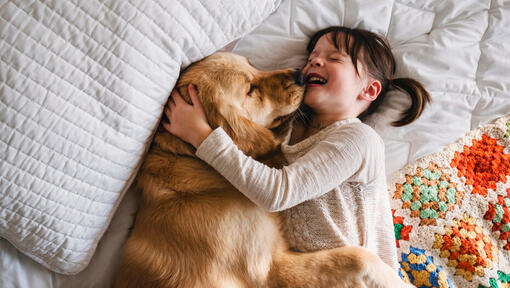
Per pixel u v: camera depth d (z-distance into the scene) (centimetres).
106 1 87
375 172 113
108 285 108
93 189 95
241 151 100
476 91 137
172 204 100
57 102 86
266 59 133
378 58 125
